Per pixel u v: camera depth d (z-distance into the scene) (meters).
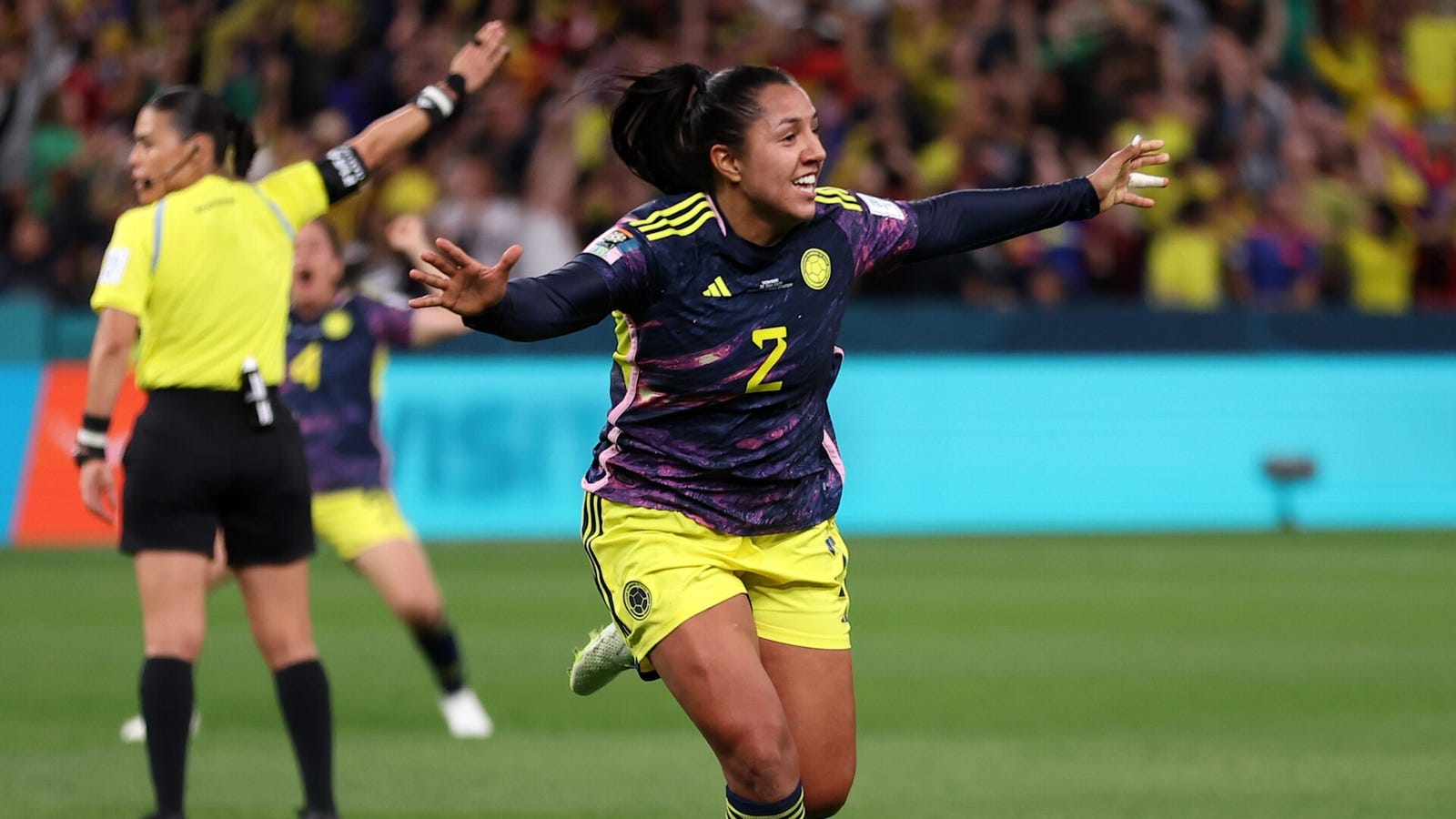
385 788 22.88
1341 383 56.53
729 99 15.06
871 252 16.09
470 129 59.91
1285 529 55.66
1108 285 59.28
